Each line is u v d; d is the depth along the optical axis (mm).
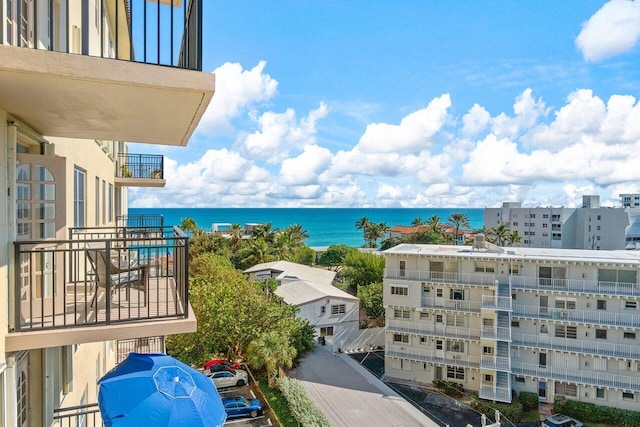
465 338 29297
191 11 5012
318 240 177250
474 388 29406
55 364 6789
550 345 27750
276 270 48438
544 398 28234
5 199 4805
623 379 25984
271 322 28672
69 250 5242
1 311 4641
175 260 6953
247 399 24375
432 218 83188
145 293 6770
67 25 7355
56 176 6254
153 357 6590
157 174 20547
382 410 24078
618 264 25844
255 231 66062
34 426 6004
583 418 26234
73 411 7730
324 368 29656
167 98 4867
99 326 5414
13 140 5113
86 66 4184
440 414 26562
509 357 27609
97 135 6836
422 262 30875
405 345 31469
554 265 27719
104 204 13828
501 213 90688
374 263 48531
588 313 26828
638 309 25859
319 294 35812
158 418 5309
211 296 27484
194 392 5844
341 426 22250
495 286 27875
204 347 26406
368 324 40344
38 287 6434
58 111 5242
